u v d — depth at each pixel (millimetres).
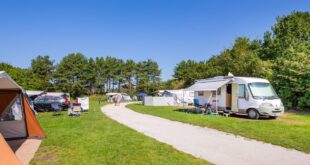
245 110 18172
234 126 13242
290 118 17828
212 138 10672
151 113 22141
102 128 13266
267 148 8875
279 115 17453
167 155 7879
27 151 8680
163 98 37875
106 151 8328
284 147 8992
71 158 7652
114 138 10477
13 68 66000
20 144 9750
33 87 62562
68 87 69750
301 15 37844
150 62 83438
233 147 9055
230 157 7789
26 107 10977
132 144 9352
